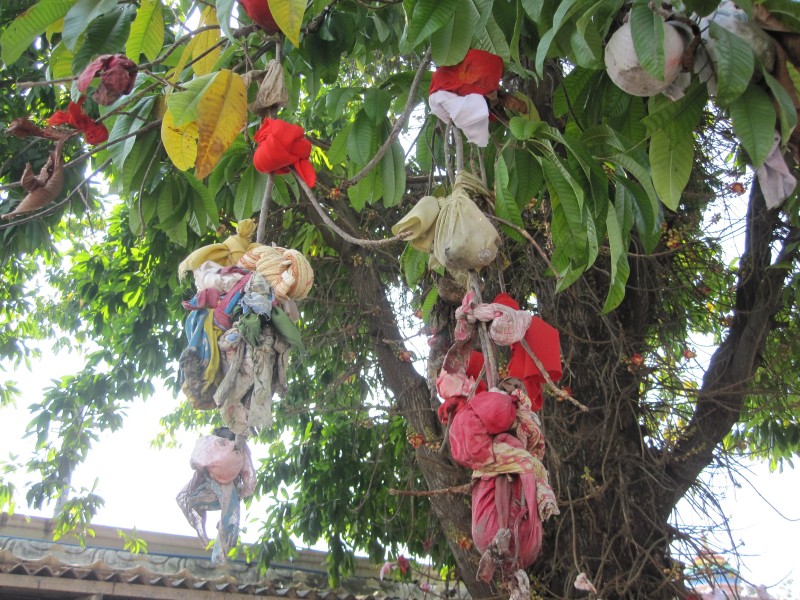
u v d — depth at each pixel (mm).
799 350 5426
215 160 2584
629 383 5055
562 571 4730
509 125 2777
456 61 2732
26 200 2719
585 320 5023
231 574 7059
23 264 7777
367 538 6770
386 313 5402
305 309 6016
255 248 2604
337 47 3693
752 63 2236
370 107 3389
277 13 2484
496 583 4543
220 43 3031
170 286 5879
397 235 2627
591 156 2770
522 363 2584
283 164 2613
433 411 5066
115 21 2910
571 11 2467
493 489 2279
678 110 2521
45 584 5004
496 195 2668
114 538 7176
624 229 2859
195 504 2404
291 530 6973
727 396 5125
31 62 5602
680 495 4980
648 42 2270
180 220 3684
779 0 2309
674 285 5316
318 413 6980
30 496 7246
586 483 4770
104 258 6902
